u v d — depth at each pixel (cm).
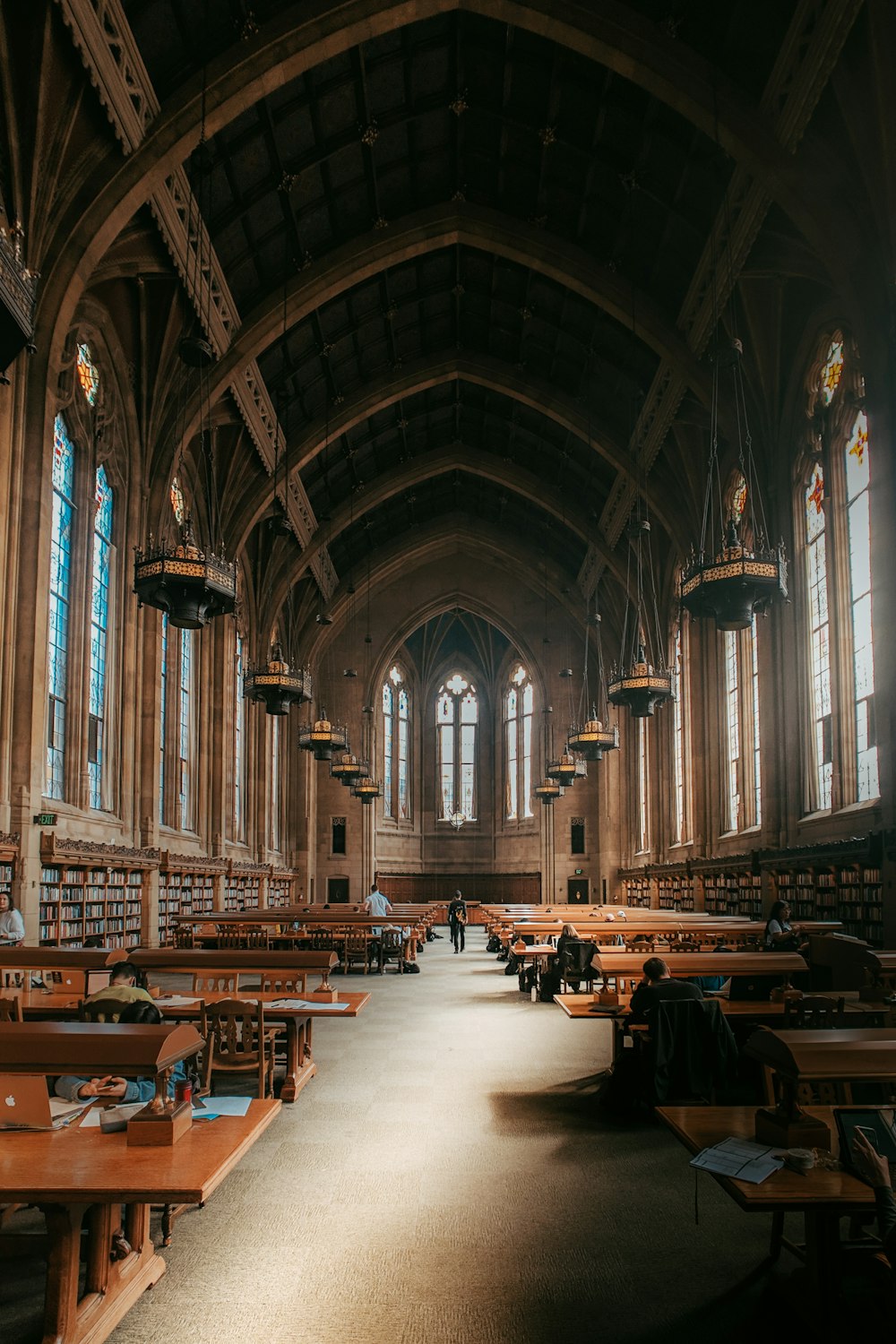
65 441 1856
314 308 2342
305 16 1648
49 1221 424
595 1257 559
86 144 1598
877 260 1578
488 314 2798
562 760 3397
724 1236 591
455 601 4606
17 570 1545
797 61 1498
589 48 1670
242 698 3412
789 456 2123
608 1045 1243
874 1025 848
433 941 3503
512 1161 739
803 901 1958
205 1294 511
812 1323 449
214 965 1030
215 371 2270
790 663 2128
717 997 972
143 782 2219
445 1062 1127
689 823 3058
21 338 750
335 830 4456
